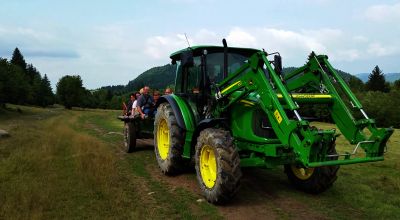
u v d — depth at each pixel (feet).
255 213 17.93
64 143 35.81
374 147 17.67
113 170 24.27
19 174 22.48
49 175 22.30
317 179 20.52
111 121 104.17
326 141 16.31
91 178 21.45
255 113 19.79
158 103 27.43
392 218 17.51
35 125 72.18
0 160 26.21
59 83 309.63
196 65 24.35
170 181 23.32
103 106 357.20
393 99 138.92
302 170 21.81
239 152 21.11
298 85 21.89
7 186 19.65
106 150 32.91
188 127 22.72
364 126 18.37
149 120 33.27
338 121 19.66
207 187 19.33
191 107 23.58
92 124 85.92
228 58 24.08
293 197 20.63
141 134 34.71
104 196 18.62
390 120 133.59
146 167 27.63
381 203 19.74
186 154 23.04
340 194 21.26
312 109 21.20
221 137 18.70
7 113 154.81
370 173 26.99
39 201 17.21
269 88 18.06
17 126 66.28
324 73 20.36
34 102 281.13
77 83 311.68
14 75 204.85
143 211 17.20
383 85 258.98
